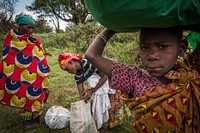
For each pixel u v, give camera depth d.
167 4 0.91
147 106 1.14
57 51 9.77
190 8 0.95
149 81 1.25
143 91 1.23
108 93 3.04
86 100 2.73
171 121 1.11
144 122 1.15
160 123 1.12
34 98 3.36
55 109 3.60
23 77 3.28
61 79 5.96
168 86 1.14
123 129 3.42
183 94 1.12
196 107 1.15
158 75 1.14
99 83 2.74
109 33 1.36
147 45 1.12
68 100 4.55
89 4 1.04
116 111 3.15
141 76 1.28
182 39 1.17
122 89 1.32
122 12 0.95
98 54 1.34
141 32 1.15
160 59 1.11
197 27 1.20
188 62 1.22
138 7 0.91
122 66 1.33
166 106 1.11
